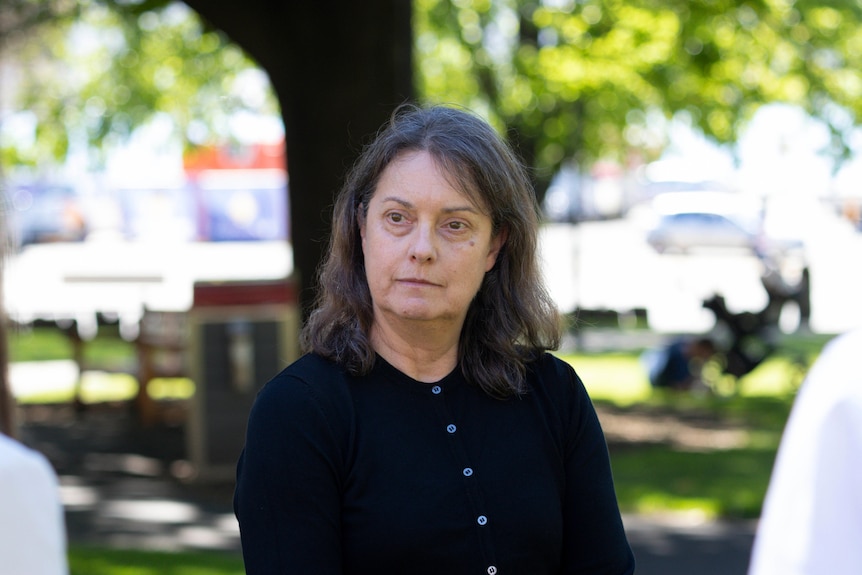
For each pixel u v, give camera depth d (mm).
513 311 2373
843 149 13844
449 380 2289
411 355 2279
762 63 12273
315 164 7008
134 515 7766
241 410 8977
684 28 10477
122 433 11148
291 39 6992
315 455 2133
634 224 23766
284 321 8977
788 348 14133
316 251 7074
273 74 7102
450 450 2201
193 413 8969
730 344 13773
